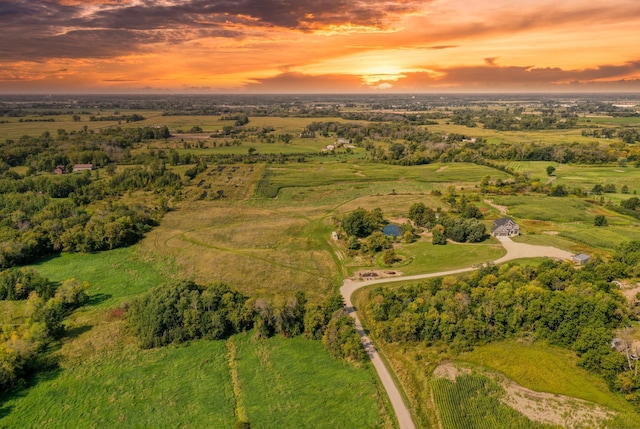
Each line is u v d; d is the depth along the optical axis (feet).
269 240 421.59
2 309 291.17
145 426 193.47
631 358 216.95
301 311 271.08
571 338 236.43
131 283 332.19
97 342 256.11
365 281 334.03
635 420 188.85
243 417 198.70
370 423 195.11
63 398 210.18
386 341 255.50
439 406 201.87
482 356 234.99
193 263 369.09
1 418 197.26
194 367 234.38
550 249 385.91
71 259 377.91
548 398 204.03
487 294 270.67
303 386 218.59
